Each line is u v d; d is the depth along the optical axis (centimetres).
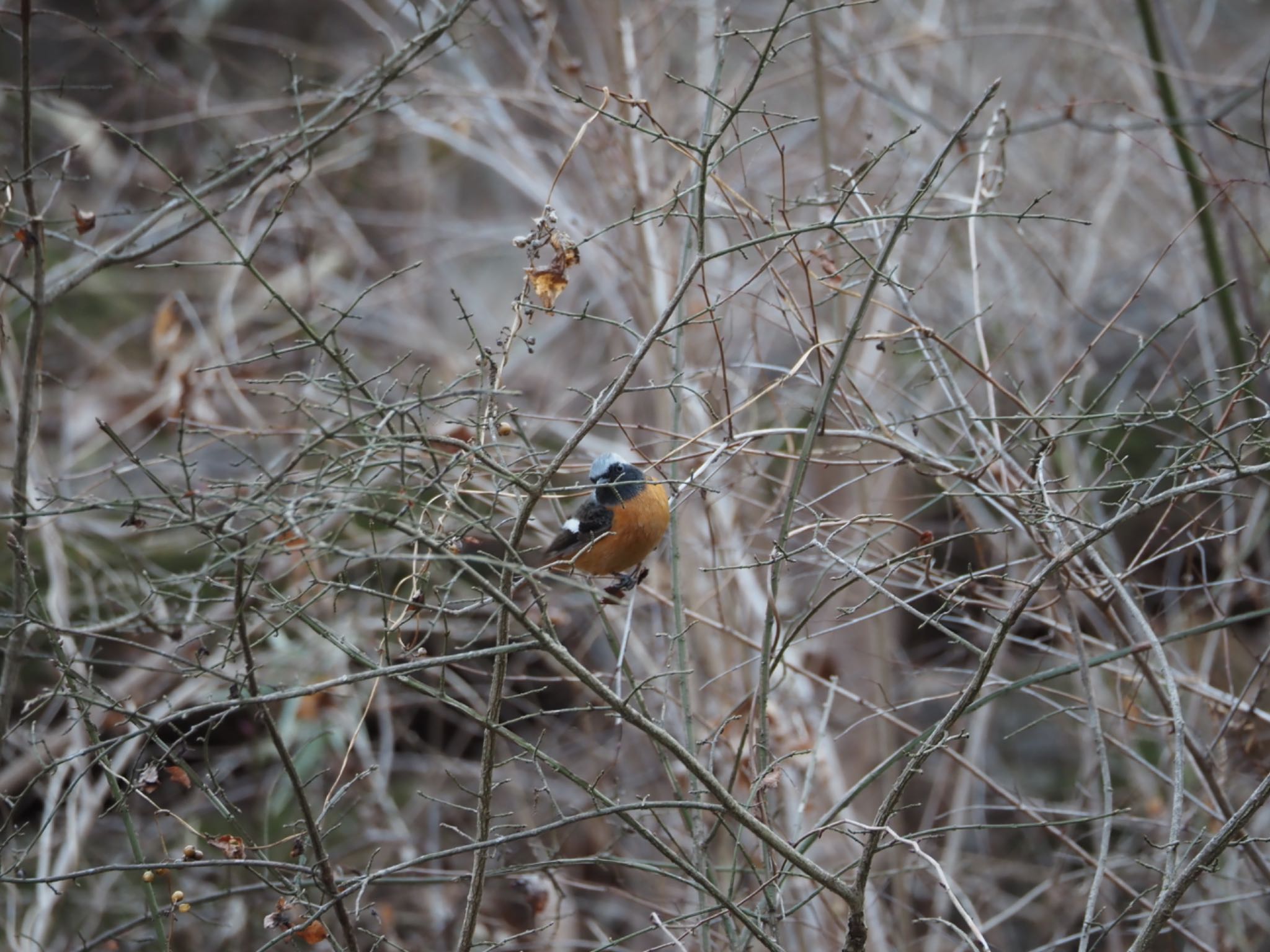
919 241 1784
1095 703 784
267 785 1478
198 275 1964
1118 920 736
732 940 774
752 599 1241
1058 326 1484
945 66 1948
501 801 1602
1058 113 1714
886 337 811
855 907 663
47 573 1405
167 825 1487
